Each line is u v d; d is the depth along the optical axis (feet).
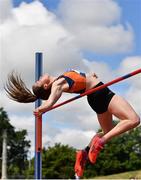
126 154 226.79
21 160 277.03
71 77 17.13
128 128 16.57
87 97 17.72
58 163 214.90
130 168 224.12
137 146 235.20
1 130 261.44
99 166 215.92
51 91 17.06
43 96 18.33
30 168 239.50
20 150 277.44
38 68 33.65
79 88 17.30
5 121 262.26
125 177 202.18
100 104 17.20
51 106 16.71
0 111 262.88
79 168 17.61
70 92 17.40
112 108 16.97
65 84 17.02
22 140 276.82
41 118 30.96
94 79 17.62
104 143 16.53
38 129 30.99
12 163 274.98
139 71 17.17
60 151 218.38
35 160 31.78
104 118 17.62
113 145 222.69
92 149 16.69
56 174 213.87
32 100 18.70
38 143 31.35
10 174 271.08
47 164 215.51
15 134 269.23
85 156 17.71
